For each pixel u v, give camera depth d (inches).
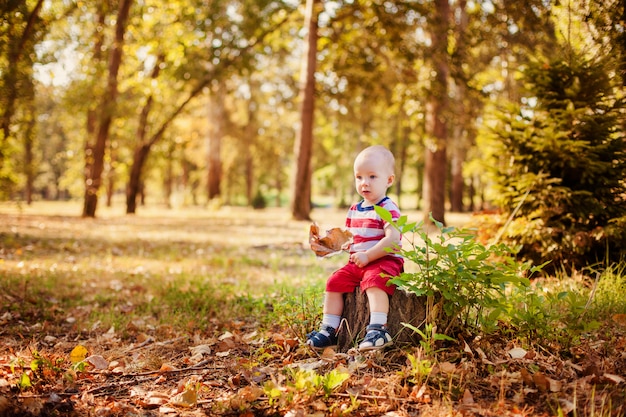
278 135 1652.3
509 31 458.6
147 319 198.2
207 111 1413.6
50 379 126.1
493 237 257.8
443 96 622.8
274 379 117.1
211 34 863.1
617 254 224.7
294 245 449.1
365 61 763.4
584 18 207.5
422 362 112.1
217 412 108.0
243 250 412.5
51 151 2006.6
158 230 584.4
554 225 238.8
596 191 237.9
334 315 142.4
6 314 190.9
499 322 143.5
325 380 110.0
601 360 122.3
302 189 800.3
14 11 304.2
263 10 850.1
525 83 259.3
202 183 1804.9
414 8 625.9
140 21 810.2
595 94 237.5
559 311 159.2
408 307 132.5
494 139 264.2
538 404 104.3
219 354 148.8
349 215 146.9
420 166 1649.9
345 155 1777.8
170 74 868.6
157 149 1037.2
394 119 1309.1
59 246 390.0
